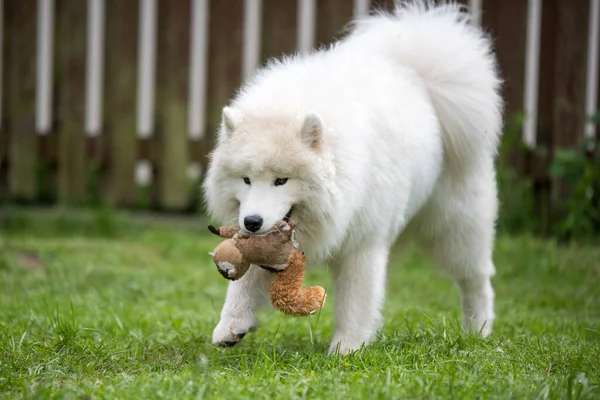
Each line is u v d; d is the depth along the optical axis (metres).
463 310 6.39
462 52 6.11
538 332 5.95
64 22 11.00
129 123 10.96
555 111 10.27
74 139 11.10
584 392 4.08
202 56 10.99
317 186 4.77
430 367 4.62
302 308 4.80
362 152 5.02
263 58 10.62
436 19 6.30
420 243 6.34
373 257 5.36
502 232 10.22
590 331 5.95
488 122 6.11
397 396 4.04
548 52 10.30
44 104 11.38
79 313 6.27
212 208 5.16
